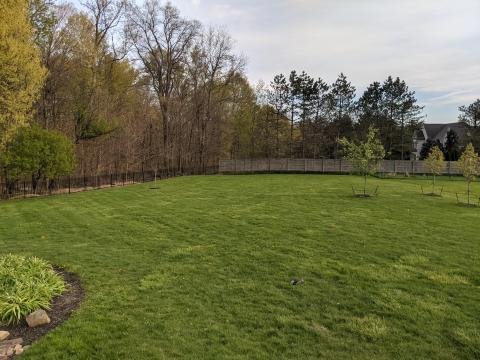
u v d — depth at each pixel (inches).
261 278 275.1
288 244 370.9
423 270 291.3
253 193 836.0
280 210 584.4
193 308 222.8
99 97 1141.1
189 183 1110.4
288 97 1979.6
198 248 359.3
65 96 1090.7
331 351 177.5
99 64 1182.9
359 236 404.2
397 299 235.8
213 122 1814.7
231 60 1713.8
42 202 703.7
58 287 248.2
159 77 1567.4
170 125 1635.1
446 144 2156.7
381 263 309.3
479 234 416.5
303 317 212.1
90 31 1122.7
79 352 173.9
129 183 1239.5
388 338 188.7
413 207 623.2
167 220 504.7
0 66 695.7
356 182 1156.5
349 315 214.7
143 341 184.5
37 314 205.0
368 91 2065.7
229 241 385.7
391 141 2014.0
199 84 1716.3
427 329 197.2
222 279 273.4
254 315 214.2
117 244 379.6
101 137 1191.6
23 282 240.4
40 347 177.6
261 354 173.9
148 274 284.4
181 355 172.2
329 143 1956.2
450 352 176.1
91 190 951.6
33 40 876.6
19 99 730.8
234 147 2062.0
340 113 2046.0
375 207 617.9
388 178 1409.9
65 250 355.9
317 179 1294.3
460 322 204.4
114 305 226.5
